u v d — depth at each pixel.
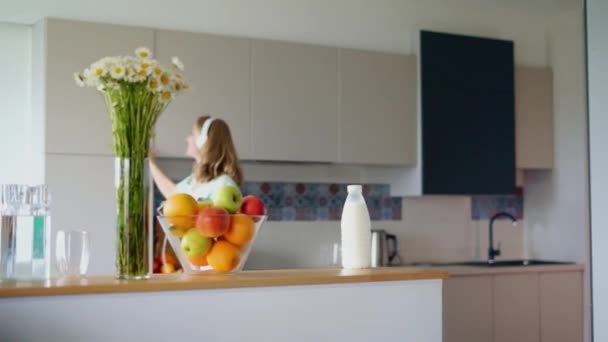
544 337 5.21
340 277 2.26
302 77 4.84
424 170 5.12
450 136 5.22
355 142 4.97
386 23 5.23
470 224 5.75
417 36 5.21
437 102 5.19
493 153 5.36
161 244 4.37
